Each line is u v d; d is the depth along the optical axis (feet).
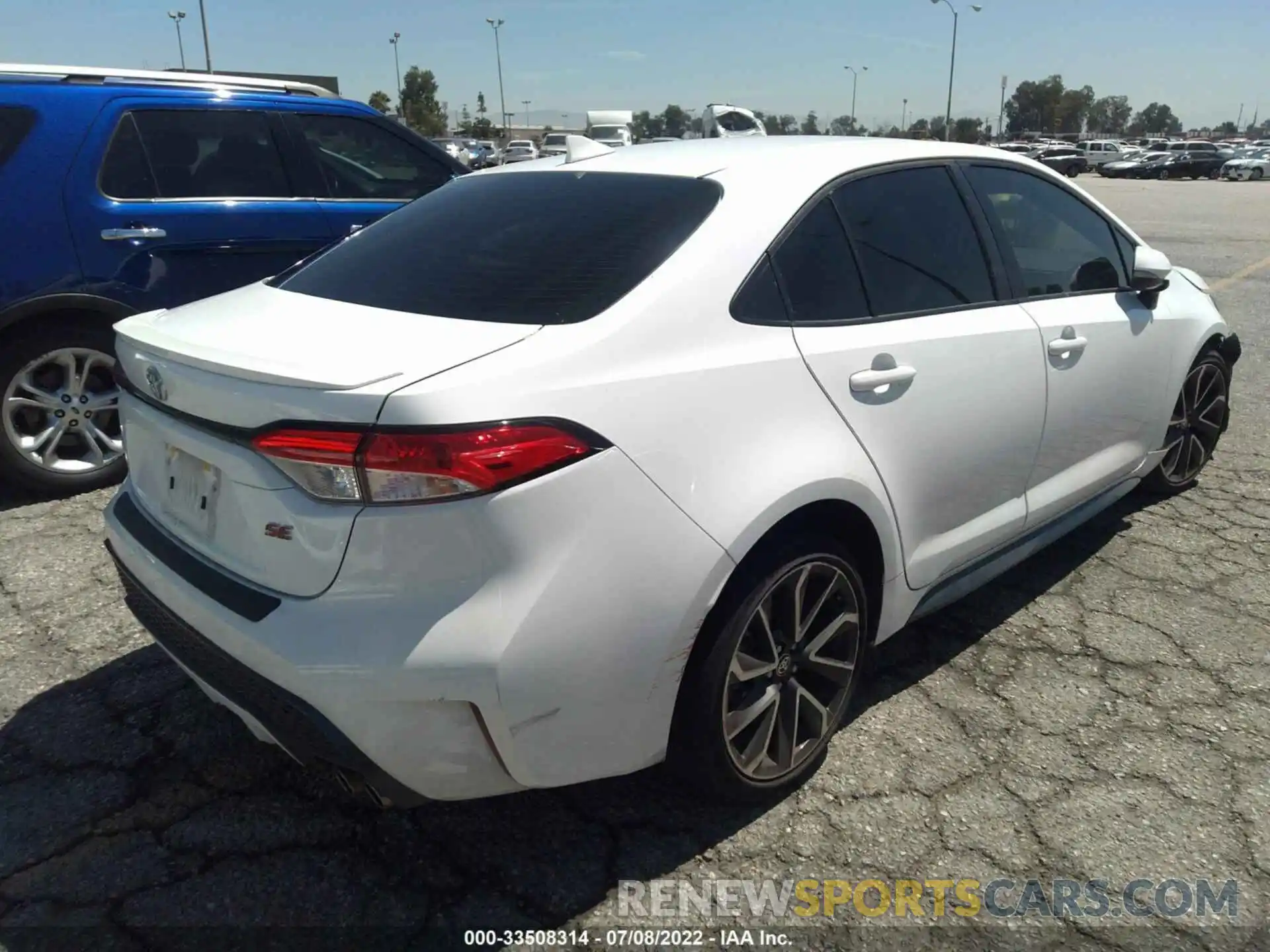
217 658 6.89
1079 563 12.83
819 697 8.63
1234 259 41.73
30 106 14.10
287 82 17.12
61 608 11.44
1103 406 11.55
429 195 10.30
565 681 6.49
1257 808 8.28
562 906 7.30
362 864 7.67
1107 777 8.67
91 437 14.97
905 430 8.66
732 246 7.85
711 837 7.97
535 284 7.54
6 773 8.63
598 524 6.49
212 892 7.38
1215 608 11.66
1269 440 17.75
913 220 9.53
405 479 6.03
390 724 6.29
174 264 15.24
